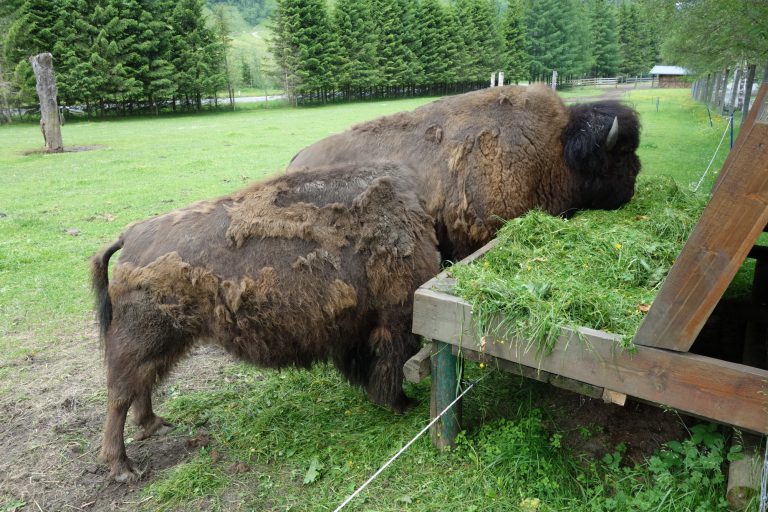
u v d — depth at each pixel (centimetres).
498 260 299
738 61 1517
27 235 714
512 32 5541
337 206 290
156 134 2080
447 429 277
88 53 3066
